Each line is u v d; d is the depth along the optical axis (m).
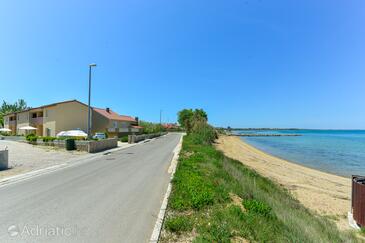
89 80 24.58
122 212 6.49
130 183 10.01
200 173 10.87
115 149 25.98
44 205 7.05
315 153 37.81
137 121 70.31
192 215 6.07
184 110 85.94
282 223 6.07
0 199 7.65
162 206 6.74
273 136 111.06
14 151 21.02
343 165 26.42
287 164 25.81
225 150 34.84
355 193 9.30
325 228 7.51
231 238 4.84
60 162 15.98
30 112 45.06
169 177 11.27
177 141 40.84
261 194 8.98
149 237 5.03
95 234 5.14
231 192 8.44
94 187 9.30
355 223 9.12
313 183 16.89
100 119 48.47
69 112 41.75
